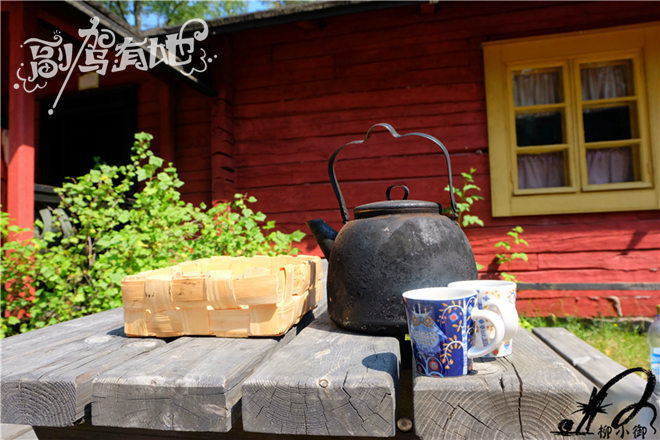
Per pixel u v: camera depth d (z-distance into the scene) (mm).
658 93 3303
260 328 964
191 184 4113
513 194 3471
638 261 3340
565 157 3523
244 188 3969
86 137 5504
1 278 2205
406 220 1049
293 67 3920
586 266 3412
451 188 1195
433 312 756
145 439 989
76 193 2559
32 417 758
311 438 939
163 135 4078
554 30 3512
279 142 3920
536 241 3490
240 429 966
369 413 690
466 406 696
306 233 3824
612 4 3447
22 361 855
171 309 1003
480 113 3590
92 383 759
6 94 4852
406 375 1186
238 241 2918
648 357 2658
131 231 2453
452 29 3652
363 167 3746
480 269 3555
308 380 716
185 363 803
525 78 3611
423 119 3670
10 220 2414
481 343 842
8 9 2561
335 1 3213
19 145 2486
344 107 3809
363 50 3795
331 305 1129
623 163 3461
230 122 3959
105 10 2869
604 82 3518
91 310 2324
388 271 1009
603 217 3404
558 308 3451
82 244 2496
